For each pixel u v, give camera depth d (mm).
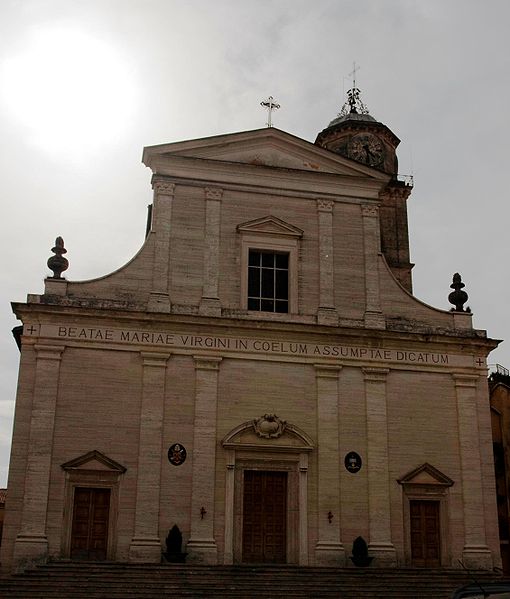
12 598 21422
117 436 25109
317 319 28094
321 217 29453
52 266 26688
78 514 24312
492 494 27297
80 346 25656
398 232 38562
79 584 22219
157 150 28469
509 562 30719
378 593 23438
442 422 27734
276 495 26016
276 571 24281
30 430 24516
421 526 26578
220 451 25703
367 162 39312
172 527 24500
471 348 28703
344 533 25781
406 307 29016
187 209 28297
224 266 27953
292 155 30031
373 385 27516
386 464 26750
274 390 26703
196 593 22281
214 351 26547
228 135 29328
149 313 26266
